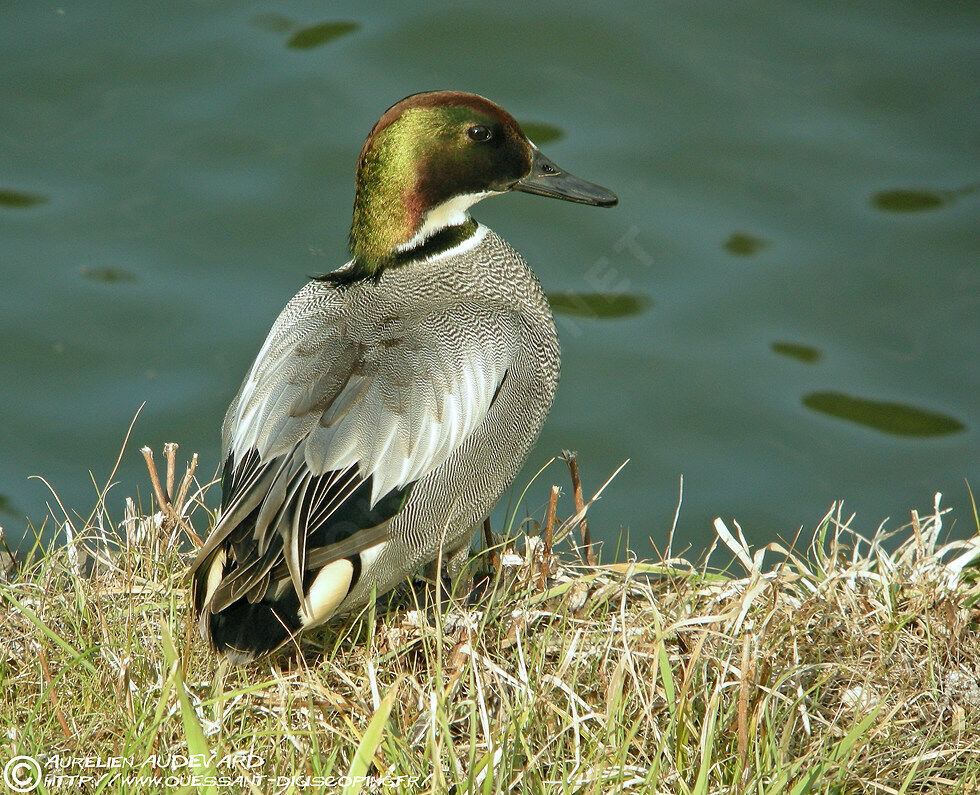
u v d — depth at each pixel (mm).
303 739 6348
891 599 7453
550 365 8727
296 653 7238
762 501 12961
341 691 6883
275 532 7023
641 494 13023
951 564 7824
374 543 7344
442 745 6219
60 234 14922
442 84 16703
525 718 6305
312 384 7527
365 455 7293
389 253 8656
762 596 7449
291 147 15883
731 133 16406
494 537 8914
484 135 8656
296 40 17266
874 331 14547
